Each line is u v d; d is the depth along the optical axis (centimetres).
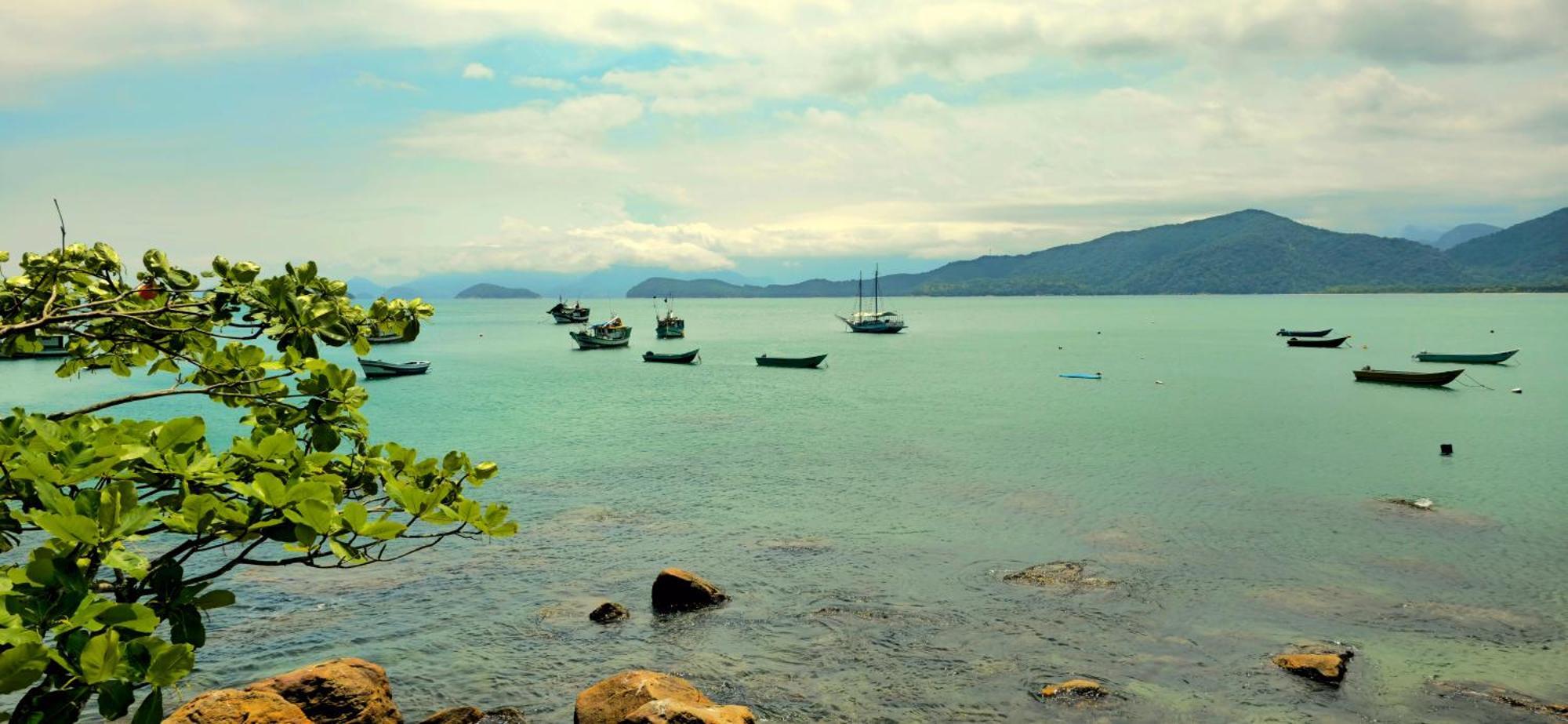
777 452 4488
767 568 2606
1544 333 15312
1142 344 13825
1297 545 2769
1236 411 5966
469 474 827
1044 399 6756
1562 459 4162
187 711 1283
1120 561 2631
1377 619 2172
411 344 14362
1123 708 1756
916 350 13025
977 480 3769
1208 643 2047
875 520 3117
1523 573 2491
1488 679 1853
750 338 16600
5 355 819
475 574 2533
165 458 610
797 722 1728
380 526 614
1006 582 2464
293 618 2205
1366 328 17562
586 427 5422
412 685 1880
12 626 452
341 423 786
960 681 1886
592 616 2222
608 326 13612
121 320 792
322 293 800
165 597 573
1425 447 4512
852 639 2100
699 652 2036
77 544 501
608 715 1518
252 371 730
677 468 4062
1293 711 1742
